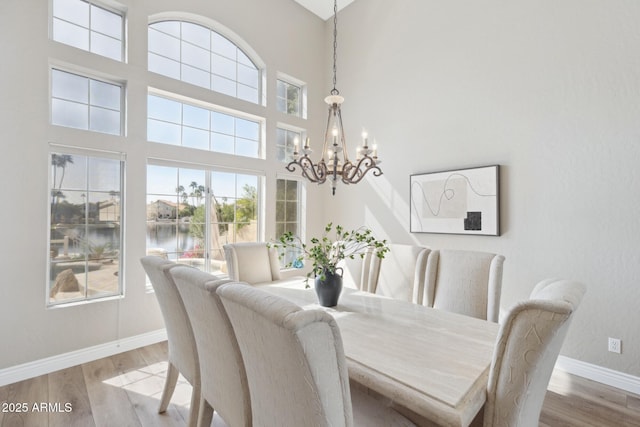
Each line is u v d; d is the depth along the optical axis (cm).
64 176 251
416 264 232
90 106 266
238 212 367
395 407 142
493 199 283
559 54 253
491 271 198
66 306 246
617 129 227
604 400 209
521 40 273
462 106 311
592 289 236
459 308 205
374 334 149
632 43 221
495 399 103
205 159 331
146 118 289
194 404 158
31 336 231
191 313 139
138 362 255
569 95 247
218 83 354
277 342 86
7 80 222
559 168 252
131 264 279
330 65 450
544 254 258
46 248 238
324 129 452
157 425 180
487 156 293
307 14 434
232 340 119
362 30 408
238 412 124
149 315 290
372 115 394
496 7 289
